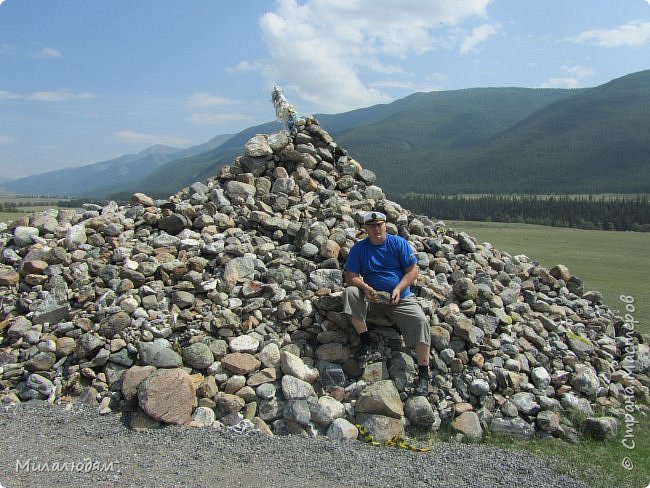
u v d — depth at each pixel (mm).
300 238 7699
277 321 6496
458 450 5258
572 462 5137
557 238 45531
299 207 8750
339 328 6426
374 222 6227
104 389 5789
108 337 6223
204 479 4371
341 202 8992
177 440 5020
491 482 4602
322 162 10047
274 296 6641
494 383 6305
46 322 6660
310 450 5016
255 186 9273
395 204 9547
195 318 6430
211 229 8008
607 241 41938
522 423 5828
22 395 5930
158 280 6965
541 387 6465
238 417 5457
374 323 6512
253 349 6078
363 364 6172
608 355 7668
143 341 6121
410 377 6156
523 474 4809
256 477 4457
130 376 5617
